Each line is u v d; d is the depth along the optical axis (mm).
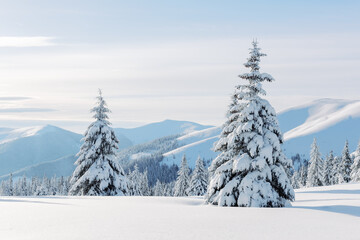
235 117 23719
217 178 22281
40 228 9312
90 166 36938
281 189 21156
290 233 8914
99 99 38062
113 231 8812
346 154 79625
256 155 21766
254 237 8281
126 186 36906
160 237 8039
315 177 79062
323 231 9289
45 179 115562
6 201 19078
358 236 8570
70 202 19328
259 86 22531
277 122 22688
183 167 75688
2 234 8406
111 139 37438
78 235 8219
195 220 11266
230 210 15414
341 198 24656
